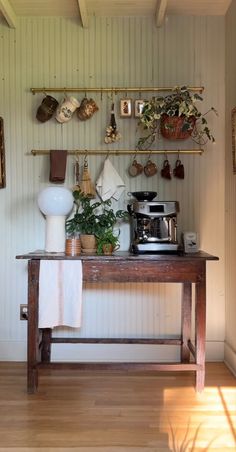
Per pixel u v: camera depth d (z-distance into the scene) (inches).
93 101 98.9
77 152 100.9
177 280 83.7
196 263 83.4
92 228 94.0
